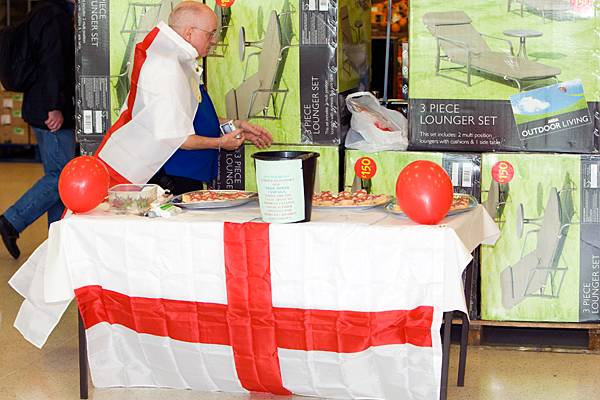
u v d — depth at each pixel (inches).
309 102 182.9
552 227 176.1
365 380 135.0
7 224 260.7
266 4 182.1
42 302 144.4
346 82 190.9
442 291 126.4
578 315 177.3
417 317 128.8
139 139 160.7
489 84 176.7
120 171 162.4
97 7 186.5
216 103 187.5
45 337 144.8
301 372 137.3
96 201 143.0
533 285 177.9
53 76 249.6
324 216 139.0
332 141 183.3
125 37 186.5
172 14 163.6
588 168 173.9
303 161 130.3
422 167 130.5
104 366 147.5
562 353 176.2
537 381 158.7
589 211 175.0
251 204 152.6
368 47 216.5
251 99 185.6
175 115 158.7
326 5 179.6
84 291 142.0
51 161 258.2
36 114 251.4
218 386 144.3
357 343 132.6
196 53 162.1
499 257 178.2
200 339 139.5
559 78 174.6
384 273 129.0
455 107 178.2
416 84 179.2
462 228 133.5
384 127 183.0
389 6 207.9
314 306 132.9
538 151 177.0
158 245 136.7
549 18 173.3
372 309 130.7
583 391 153.6
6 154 513.7
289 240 131.3
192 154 169.6
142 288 139.1
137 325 141.8
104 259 139.7
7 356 172.9
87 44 187.9
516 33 174.6
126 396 146.3
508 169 175.6
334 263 130.5
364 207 142.8
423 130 180.1
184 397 145.9
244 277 134.4
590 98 174.1
